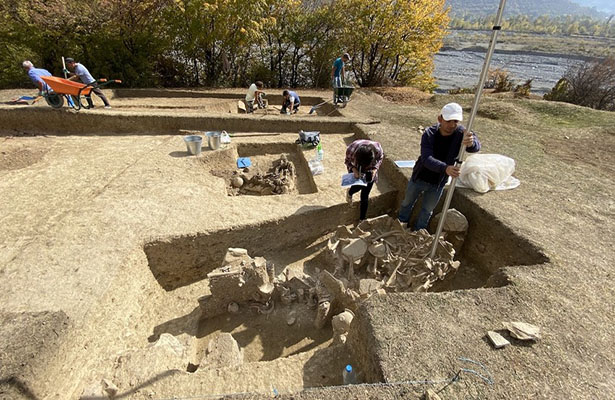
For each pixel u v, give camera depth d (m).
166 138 7.14
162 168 5.39
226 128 7.59
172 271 3.85
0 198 4.55
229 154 6.26
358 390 1.91
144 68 11.62
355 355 2.50
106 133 7.37
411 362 2.07
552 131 7.61
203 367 2.63
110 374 2.38
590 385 1.99
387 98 11.79
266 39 13.45
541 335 2.31
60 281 2.96
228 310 3.55
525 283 2.86
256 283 3.49
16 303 2.72
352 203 4.71
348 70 14.84
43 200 4.55
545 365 2.09
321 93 11.87
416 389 1.91
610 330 2.40
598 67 13.47
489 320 2.43
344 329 2.97
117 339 2.95
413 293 2.64
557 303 2.64
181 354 2.76
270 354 3.16
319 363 2.49
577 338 2.31
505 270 3.06
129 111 7.66
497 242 3.86
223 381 2.31
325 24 13.41
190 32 11.39
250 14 11.38
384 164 5.62
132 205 4.24
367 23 13.35
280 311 3.57
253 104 9.30
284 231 4.31
